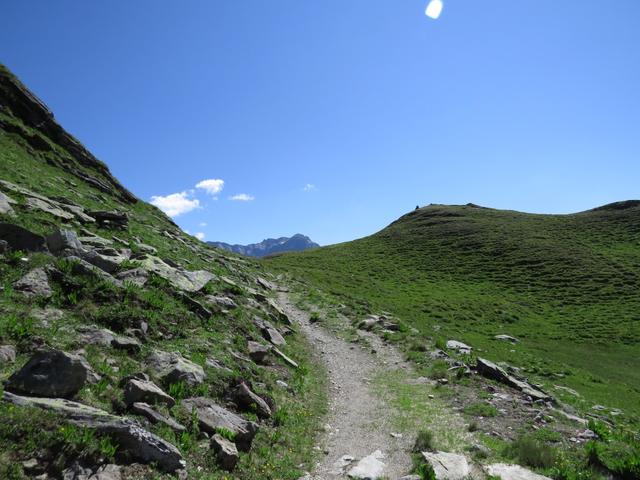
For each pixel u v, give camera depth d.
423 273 87.25
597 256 86.25
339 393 19.70
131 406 10.13
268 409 14.12
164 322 16.56
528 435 14.83
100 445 8.05
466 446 13.58
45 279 14.66
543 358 39.19
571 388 29.64
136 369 12.17
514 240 101.75
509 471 11.66
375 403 18.38
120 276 18.56
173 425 10.12
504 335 47.88
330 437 14.41
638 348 48.19
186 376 12.80
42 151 43.09
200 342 16.72
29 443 7.49
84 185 42.66
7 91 45.59
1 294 13.01
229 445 10.45
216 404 12.48
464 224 121.81
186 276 23.45
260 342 21.02
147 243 29.75
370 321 34.78
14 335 11.12
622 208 122.19
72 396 9.40
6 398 8.21
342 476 11.51
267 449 11.83
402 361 25.84
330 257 100.62
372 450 13.49
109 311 14.87
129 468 8.13
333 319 36.06
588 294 69.75
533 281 78.12
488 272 85.12
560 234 105.19
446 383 21.48
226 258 49.12
